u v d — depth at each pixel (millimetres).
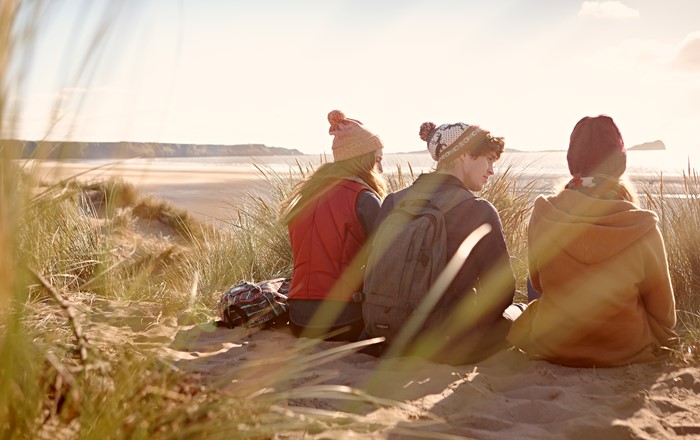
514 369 3297
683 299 4488
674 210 4840
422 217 3246
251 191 6484
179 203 25516
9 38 1372
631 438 2506
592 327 3211
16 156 1473
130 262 5410
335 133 3865
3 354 1669
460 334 3271
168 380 2225
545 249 3285
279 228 5898
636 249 3150
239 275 5562
